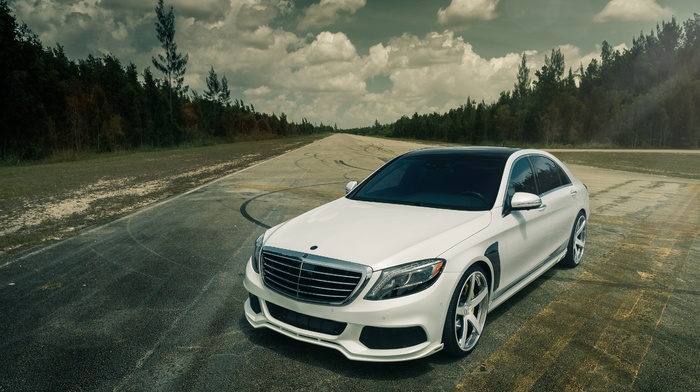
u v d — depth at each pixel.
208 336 3.46
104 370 2.95
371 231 3.26
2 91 30.11
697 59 103.75
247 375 2.90
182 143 52.91
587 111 74.25
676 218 8.33
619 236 6.89
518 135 76.81
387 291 2.79
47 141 33.16
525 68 91.38
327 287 2.90
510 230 3.70
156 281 4.72
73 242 6.32
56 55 41.53
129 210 8.80
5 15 31.09
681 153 39.97
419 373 2.93
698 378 2.88
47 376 2.87
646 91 88.19
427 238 3.11
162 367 2.99
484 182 3.97
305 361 3.08
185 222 7.68
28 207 9.16
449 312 2.97
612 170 19.97
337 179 14.30
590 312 3.96
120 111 44.50
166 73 59.28
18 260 5.45
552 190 4.79
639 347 3.30
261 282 3.24
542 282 4.78
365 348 2.83
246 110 92.62
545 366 3.03
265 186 12.53
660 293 4.45
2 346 3.28
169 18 58.06
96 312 3.91
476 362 3.08
